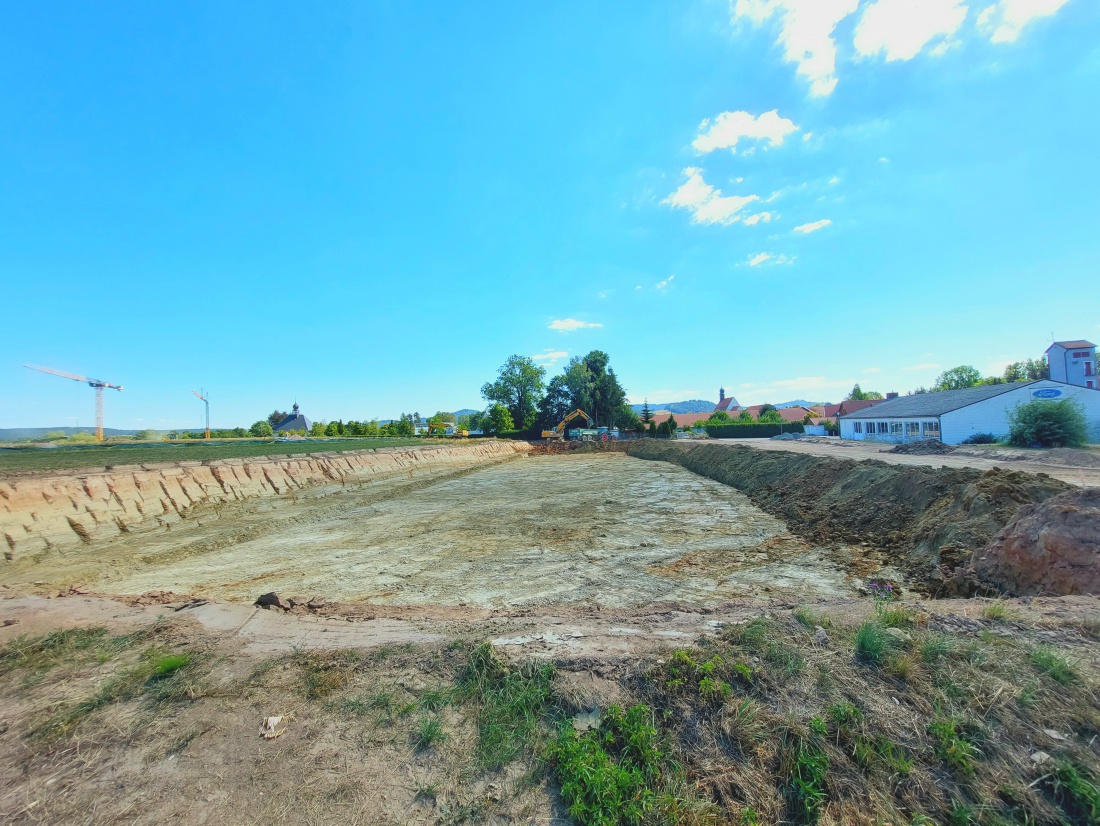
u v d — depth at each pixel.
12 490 10.38
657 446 35.62
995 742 2.60
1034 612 4.09
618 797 2.43
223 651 4.09
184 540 11.29
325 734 3.05
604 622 4.58
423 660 3.77
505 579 8.00
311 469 20.69
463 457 36.03
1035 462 14.91
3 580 8.61
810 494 12.81
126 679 3.71
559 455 41.53
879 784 2.44
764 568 8.09
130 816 2.54
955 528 7.35
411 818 2.44
